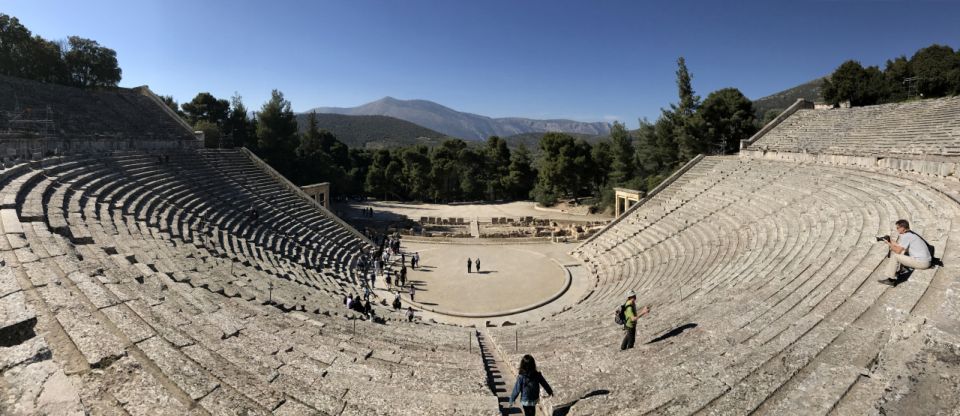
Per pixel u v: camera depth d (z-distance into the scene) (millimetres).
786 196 28734
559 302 28266
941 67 52938
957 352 6926
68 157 28078
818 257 15898
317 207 44750
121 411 5715
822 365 7484
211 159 44688
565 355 12391
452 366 11703
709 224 31188
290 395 7586
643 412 7316
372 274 30891
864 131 36406
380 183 84812
